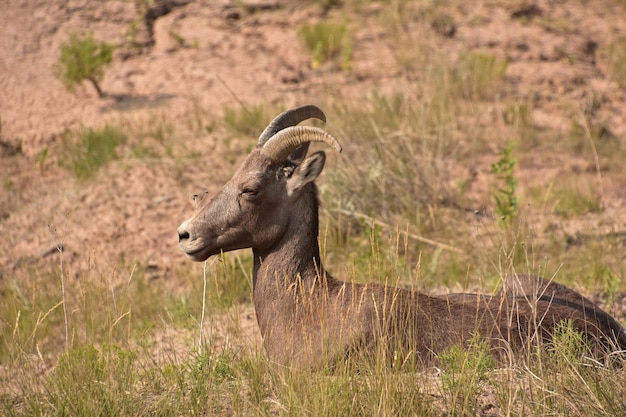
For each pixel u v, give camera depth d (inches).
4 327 1363.2
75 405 836.6
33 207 1918.1
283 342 939.3
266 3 2918.3
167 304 1424.7
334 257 1582.2
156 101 2348.7
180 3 2910.9
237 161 2027.6
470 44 2610.7
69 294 1528.1
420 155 1878.7
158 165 2017.7
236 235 967.0
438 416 810.2
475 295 1034.1
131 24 2755.9
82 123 2234.3
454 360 868.0
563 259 1508.4
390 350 886.4
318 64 2522.1
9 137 2197.3
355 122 1962.4
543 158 2032.5
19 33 2677.2
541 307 975.6
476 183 1909.4
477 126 2135.8
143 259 1696.6
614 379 839.1
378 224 1633.9
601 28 2792.8
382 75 2438.5
